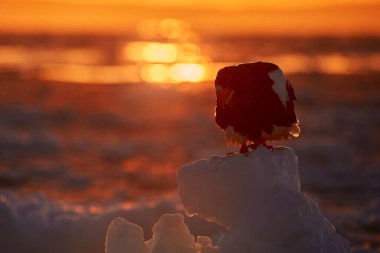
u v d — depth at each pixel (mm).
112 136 23719
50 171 16734
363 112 28906
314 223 3291
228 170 3305
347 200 13281
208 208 3346
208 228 5891
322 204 12766
